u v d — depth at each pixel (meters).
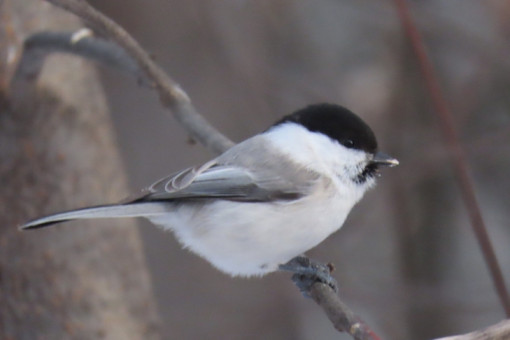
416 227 11.96
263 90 12.19
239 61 12.35
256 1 12.53
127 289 7.71
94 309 7.46
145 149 13.77
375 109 11.76
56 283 7.39
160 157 13.70
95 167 7.79
